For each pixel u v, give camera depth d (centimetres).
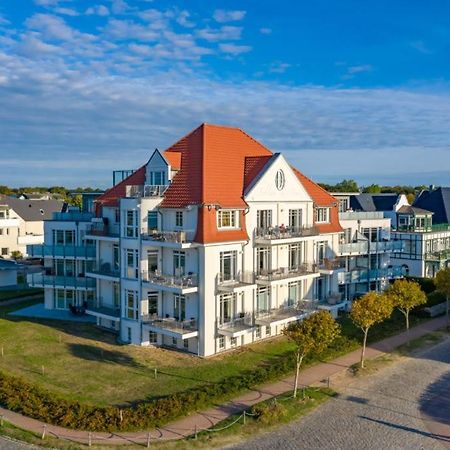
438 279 4675
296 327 3048
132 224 4019
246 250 4041
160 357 3747
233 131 4453
